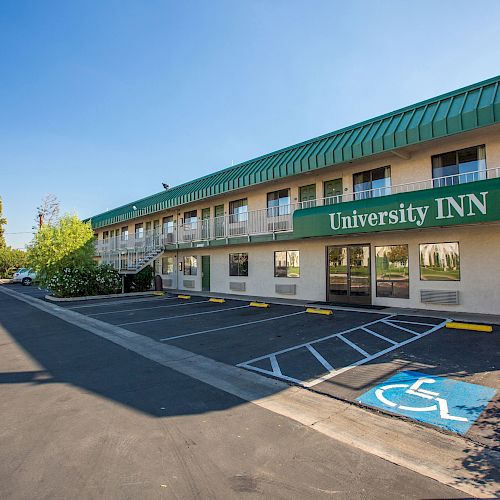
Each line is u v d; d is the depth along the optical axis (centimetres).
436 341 863
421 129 1164
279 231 1677
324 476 351
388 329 1012
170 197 2508
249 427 459
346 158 1387
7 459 386
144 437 433
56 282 2130
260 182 1745
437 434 434
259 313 1388
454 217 1049
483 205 996
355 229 1288
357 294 1513
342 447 407
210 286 2291
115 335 1065
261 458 385
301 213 1477
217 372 693
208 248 2305
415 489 329
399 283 1382
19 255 5222
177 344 929
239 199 2073
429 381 607
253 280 1981
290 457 387
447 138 1187
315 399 552
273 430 450
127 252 2817
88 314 1511
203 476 353
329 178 1597
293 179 1725
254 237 1802
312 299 1677
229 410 513
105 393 583
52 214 5047
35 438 432
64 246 2238
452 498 317
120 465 373
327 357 769
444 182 1256
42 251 2233
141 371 703
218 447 409
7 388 613
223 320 1261
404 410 502
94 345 937
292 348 852
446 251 1264
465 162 1211
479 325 982
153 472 360
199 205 2386
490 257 1168
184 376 670
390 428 452
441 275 1272
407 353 773
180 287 2572
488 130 1113
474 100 1078
